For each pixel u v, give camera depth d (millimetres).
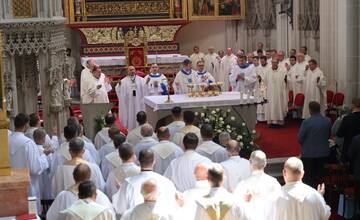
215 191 7543
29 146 10352
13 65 14234
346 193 11664
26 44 14234
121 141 10336
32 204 7828
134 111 18797
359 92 18734
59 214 7320
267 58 21594
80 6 24406
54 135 13555
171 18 25078
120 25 24656
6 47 14023
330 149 13273
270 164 14570
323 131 12516
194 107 15320
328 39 19656
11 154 10305
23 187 7406
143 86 18703
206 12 25094
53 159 10508
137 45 23656
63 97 15578
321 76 19094
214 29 26469
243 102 15469
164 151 10492
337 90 19266
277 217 7984
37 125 11859
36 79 15523
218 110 14336
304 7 21562
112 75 23719
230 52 23078
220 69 23281
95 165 9328
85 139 11453
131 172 8977
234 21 26031
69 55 23078
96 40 24609
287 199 7926
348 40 18641
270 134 18234
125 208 8250
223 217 7379
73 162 9367
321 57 19984
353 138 11328
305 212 7891
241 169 9234
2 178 7508
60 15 14969
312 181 12672
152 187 7301
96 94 18375
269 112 19438
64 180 9328
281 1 22797
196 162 9445
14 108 14141
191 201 7949
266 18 24266
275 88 19422
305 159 12617
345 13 18609
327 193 12586
